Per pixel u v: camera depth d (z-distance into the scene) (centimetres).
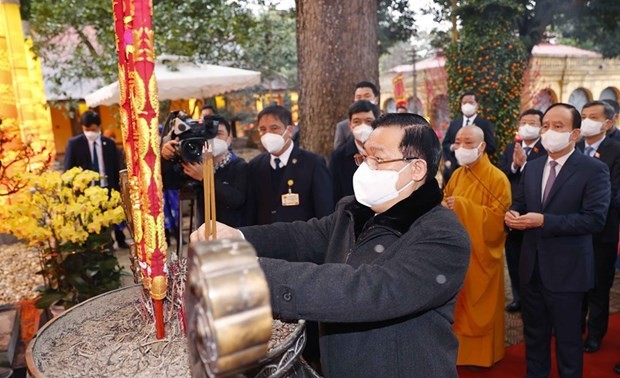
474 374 293
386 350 123
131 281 262
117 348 106
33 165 561
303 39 391
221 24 680
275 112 263
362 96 358
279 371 93
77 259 232
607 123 311
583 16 1055
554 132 235
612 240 302
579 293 242
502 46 857
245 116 1069
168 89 566
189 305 61
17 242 582
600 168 234
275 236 147
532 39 1062
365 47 384
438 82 1357
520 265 264
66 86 864
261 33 803
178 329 111
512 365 301
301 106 404
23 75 579
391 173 126
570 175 238
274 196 271
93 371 97
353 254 129
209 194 112
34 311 295
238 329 51
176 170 208
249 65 942
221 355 51
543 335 262
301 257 149
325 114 388
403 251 117
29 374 97
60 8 633
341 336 127
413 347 122
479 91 869
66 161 530
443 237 116
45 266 242
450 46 899
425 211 126
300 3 390
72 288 236
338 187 322
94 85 892
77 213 216
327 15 377
